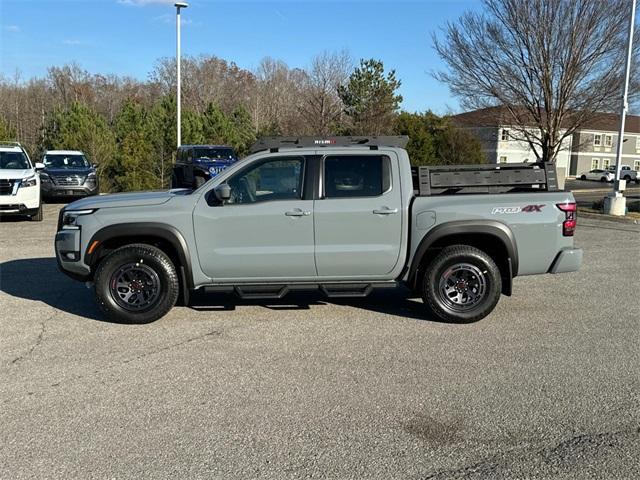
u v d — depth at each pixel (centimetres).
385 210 607
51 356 516
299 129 3341
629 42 1745
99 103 6253
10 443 363
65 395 434
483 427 387
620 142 1800
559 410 412
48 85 6206
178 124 2441
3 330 590
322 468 336
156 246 621
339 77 3619
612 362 509
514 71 2034
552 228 619
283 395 436
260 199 607
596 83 1978
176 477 326
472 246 636
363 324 621
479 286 622
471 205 613
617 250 1156
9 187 1352
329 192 611
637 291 786
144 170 2444
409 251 618
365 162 616
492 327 614
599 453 354
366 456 349
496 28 1998
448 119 2848
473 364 502
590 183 5341
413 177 655
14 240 1146
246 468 335
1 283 795
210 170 1908
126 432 377
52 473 329
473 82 2106
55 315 645
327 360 510
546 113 2098
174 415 402
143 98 6244
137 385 453
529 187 653
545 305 709
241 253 605
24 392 439
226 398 430
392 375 476
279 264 610
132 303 612
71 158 1992
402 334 587
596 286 817
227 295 742
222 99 6022
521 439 371
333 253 609
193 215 600
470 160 2798
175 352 529
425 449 358
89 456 348
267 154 611
